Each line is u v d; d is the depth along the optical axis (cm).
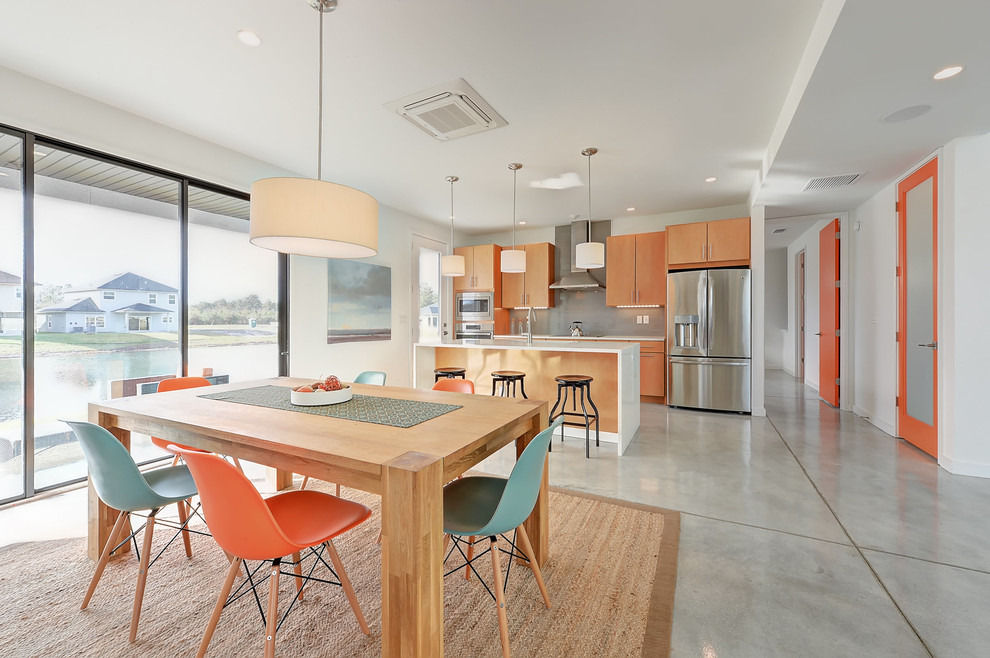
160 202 322
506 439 170
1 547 209
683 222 585
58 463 274
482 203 539
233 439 154
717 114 300
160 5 195
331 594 175
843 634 151
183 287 335
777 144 315
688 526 230
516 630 154
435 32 214
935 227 327
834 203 468
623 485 287
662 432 418
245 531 121
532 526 193
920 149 317
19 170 255
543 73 250
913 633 151
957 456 304
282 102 284
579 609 165
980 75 218
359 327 506
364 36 217
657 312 617
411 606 119
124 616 162
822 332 569
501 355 443
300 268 432
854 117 265
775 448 365
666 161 392
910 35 187
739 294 492
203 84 262
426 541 121
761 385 487
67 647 146
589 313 664
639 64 241
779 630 154
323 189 169
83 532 224
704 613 163
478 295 668
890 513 242
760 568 191
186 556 202
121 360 301
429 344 440
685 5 195
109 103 285
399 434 152
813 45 213
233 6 196
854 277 498
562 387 416
